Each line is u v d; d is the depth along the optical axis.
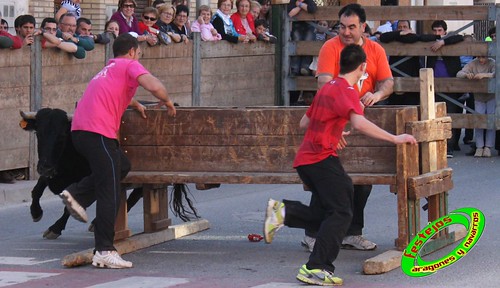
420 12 26.56
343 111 12.13
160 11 25.38
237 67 27.53
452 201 19.48
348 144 13.84
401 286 12.48
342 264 13.87
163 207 16.02
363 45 14.11
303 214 12.76
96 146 13.46
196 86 25.98
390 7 26.80
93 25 29.25
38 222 18.00
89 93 13.62
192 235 16.44
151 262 14.19
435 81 26.42
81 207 13.68
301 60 28.95
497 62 25.98
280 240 15.95
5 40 19.89
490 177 22.94
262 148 14.20
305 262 14.13
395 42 26.64
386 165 13.78
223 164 14.34
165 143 14.52
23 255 14.84
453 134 27.03
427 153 14.16
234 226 17.36
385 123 13.56
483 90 26.06
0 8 25.69
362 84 14.05
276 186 22.48
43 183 16.09
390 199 20.12
